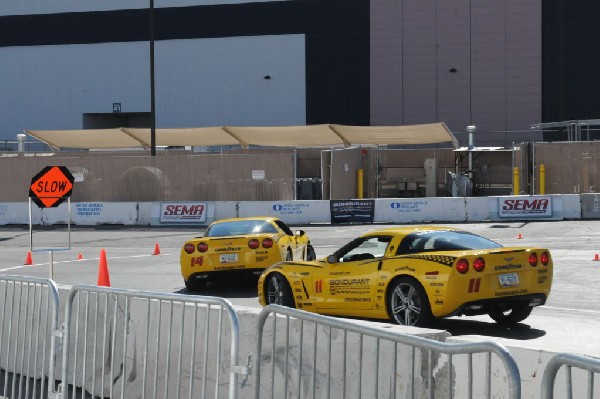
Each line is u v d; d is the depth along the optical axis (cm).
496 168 5956
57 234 4294
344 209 4453
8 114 8325
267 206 4531
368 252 1573
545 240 3362
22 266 2998
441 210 4356
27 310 1132
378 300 1517
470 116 7331
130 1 8044
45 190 1756
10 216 4884
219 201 4625
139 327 1112
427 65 7406
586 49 7131
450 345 604
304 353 918
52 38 8225
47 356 1163
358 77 7562
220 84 7875
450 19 7344
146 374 1020
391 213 4409
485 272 1416
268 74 7769
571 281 2231
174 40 7975
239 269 2086
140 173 4775
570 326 1581
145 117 8412
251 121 7812
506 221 4275
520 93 7238
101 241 3922
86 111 8162
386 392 831
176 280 2470
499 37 7256
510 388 562
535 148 4834
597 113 7119
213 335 1026
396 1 7450
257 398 771
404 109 7475
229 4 7844
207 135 6025
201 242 2106
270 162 4666
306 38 7675
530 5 7188
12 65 8312
